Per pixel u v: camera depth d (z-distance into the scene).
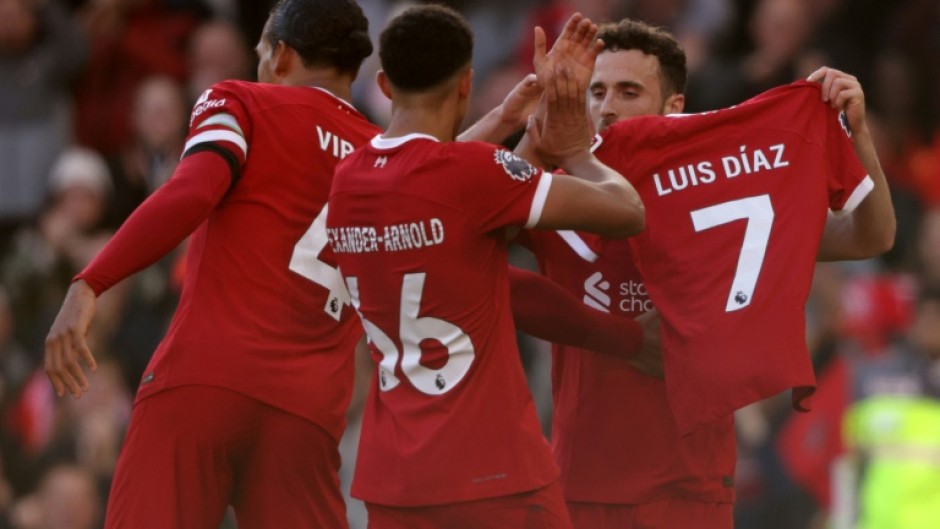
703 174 18.59
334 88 18.92
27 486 33.62
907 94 40.34
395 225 16.77
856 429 31.48
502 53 41.09
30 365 35.56
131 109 40.59
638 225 17.19
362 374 32.25
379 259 16.92
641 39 19.86
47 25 40.50
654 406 19.33
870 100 40.50
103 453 33.19
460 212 16.67
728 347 17.98
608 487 19.41
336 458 18.64
